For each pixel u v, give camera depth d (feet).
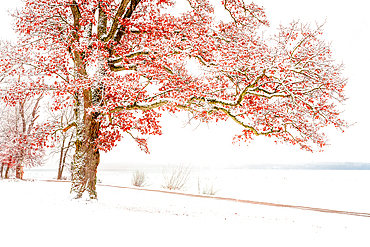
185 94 34.19
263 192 89.92
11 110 100.78
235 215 39.47
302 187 107.76
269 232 24.80
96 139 36.24
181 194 69.72
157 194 66.23
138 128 39.17
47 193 41.27
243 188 102.42
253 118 38.19
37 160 103.71
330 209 55.67
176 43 36.55
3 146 96.32
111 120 36.52
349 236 27.04
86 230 19.72
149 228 21.48
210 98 38.06
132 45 40.88
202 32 40.88
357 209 57.82
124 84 32.27
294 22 42.29
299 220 39.88
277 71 35.55
